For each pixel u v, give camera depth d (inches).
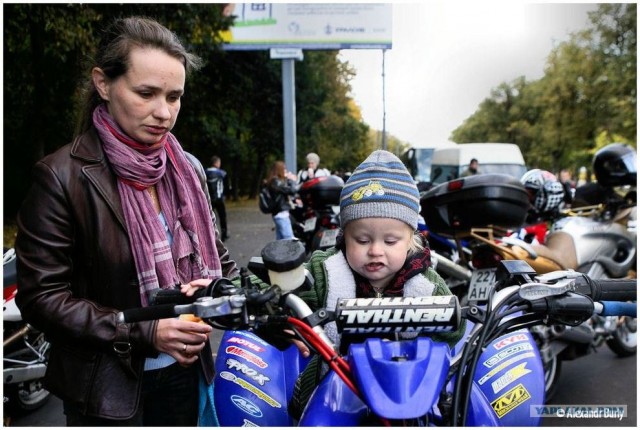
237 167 1072.2
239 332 80.2
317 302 63.0
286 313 50.3
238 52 794.2
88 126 63.9
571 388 144.6
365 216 55.3
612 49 1179.9
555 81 1299.2
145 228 61.1
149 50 57.7
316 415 48.8
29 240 57.1
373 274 56.8
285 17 474.3
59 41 313.3
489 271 128.6
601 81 1191.6
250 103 922.7
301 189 258.1
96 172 59.7
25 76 410.9
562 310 52.4
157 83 58.1
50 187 57.5
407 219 55.7
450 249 162.9
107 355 60.7
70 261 59.2
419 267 60.2
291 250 49.2
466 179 131.8
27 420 128.9
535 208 171.8
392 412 41.8
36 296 56.4
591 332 132.5
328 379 51.7
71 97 422.3
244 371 74.0
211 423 69.5
